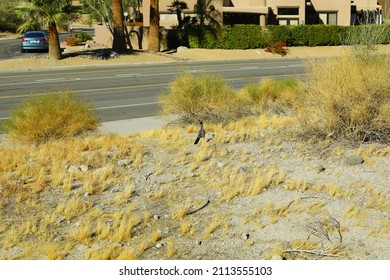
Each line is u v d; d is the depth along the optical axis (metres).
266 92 14.05
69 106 11.21
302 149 9.51
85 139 10.71
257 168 8.59
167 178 8.29
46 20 31.23
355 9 52.81
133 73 27.36
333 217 6.60
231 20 48.25
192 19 41.72
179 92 12.41
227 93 12.84
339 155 9.09
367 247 5.82
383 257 5.60
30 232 6.32
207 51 39.38
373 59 11.05
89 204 7.16
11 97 18.28
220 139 10.49
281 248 5.77
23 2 43.22
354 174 8.17
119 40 35.78
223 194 7.46
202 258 5.64
